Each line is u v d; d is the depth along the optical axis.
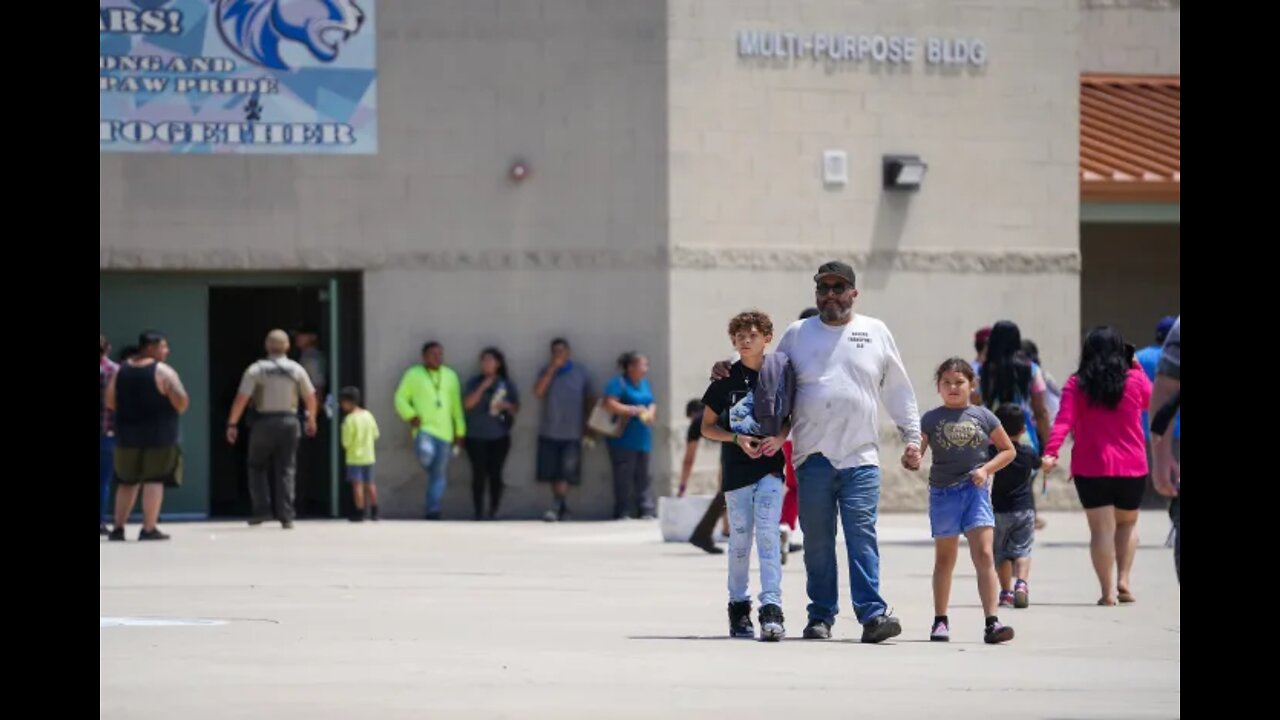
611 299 61.53
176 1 60.25
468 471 61.53
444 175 61.38
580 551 47.97
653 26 61.59
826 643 29.41
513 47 61.53
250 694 23.27
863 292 63.25
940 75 63.94
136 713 21.70
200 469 60.97
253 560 44.84
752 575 41.34
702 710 22.14
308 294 62.12
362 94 61.12
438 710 21.97
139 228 60.22
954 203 64.19
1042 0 64.81
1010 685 24.86
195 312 61.19
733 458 29.88
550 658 27.05
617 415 60.19
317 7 60.88
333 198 61.03
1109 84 77.38
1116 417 35.81
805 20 62.69
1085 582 40.41
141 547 48.88
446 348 61.38
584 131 61.62
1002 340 42.25
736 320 29.56
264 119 60.75
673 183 61.50
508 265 61.41
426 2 61.34
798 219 62.62
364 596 36.41
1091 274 74.69
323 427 61.72
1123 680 25.56
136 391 51.12
